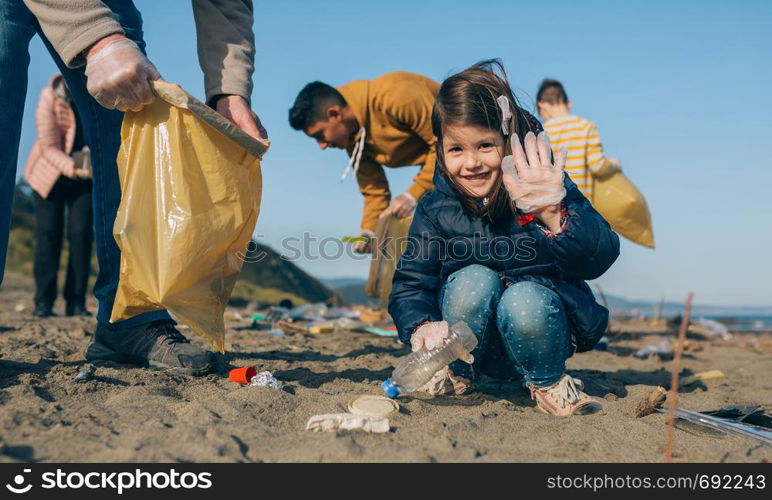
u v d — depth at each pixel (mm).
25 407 1979
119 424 1890
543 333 2283
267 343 4219
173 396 2295
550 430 2141
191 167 2268
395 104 3852
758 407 2389
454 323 2414
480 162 2189
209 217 2266
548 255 2424
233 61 2535
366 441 1879
